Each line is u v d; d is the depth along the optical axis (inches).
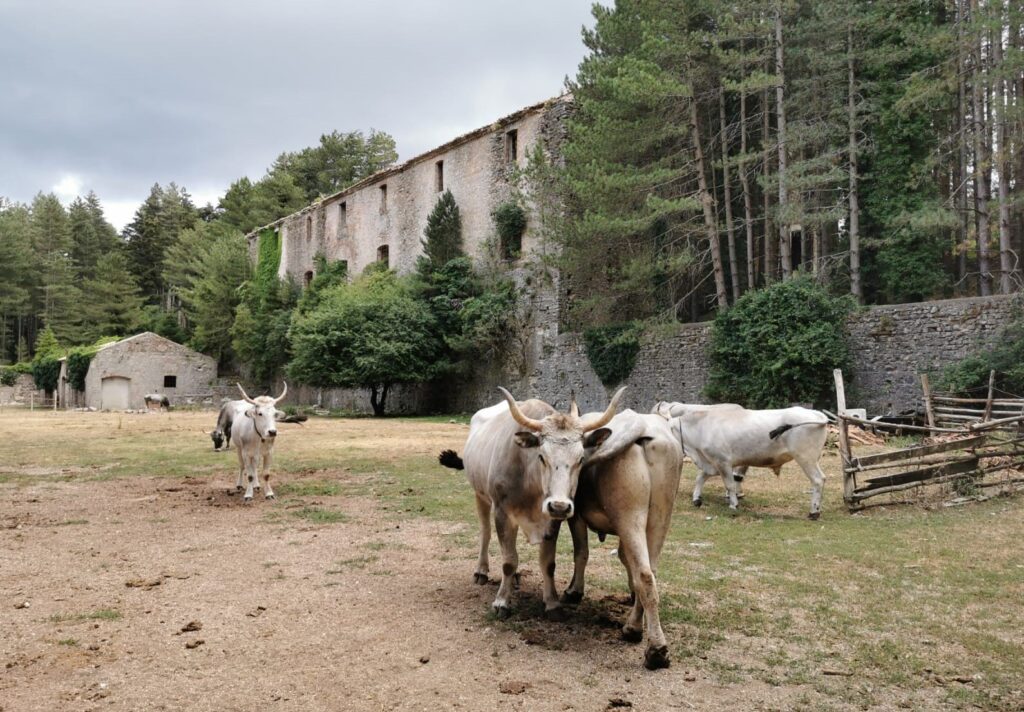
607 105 1088.2
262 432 435.2
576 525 227.1
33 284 3070.9
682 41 1045.8
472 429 287.3
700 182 1087.6
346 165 2849.4
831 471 533.0
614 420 215.2
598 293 1227.2
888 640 201.2
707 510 403.2
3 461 639.8
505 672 179.8
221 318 2253.9
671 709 159.8
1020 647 195.0
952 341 796.6
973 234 1242.0
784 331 895.1
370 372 1386.6
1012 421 414.3
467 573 273.7
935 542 316.8
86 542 326.6
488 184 1504.7
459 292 1470.2
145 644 197.9
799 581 259.0
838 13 992.9
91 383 1930.4
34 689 168.2
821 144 1122.7
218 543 324.5
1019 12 793.6
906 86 962.1
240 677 176.1
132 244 3294.8
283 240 2215.8
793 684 173.0
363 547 315.9
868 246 1101.1
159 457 665.6
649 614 182.2
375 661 186.7
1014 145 894.4
